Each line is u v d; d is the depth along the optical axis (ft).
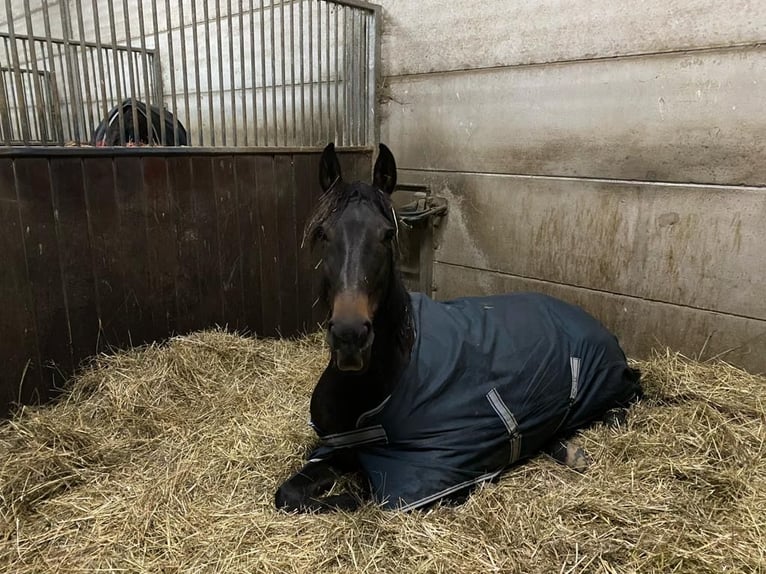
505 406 5.90
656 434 6.47
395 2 10.94
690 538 4.86
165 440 6.84
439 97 10.59
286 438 6.91
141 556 4.96
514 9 9.18
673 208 8.06
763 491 5.46
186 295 9.07
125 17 7.96
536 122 9.29
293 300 10.75
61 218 7.44
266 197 9.86
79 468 6.23
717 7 7.22
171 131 11.18
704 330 8.11
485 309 6.92
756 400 6.97
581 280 9.28
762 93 7.07
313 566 4.76
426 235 11.23
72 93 7.61
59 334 7.70
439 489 5.38
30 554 5.04
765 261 7.39
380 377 5.46
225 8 13.98
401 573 4.68
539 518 5.26
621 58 8.16
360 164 11.57
